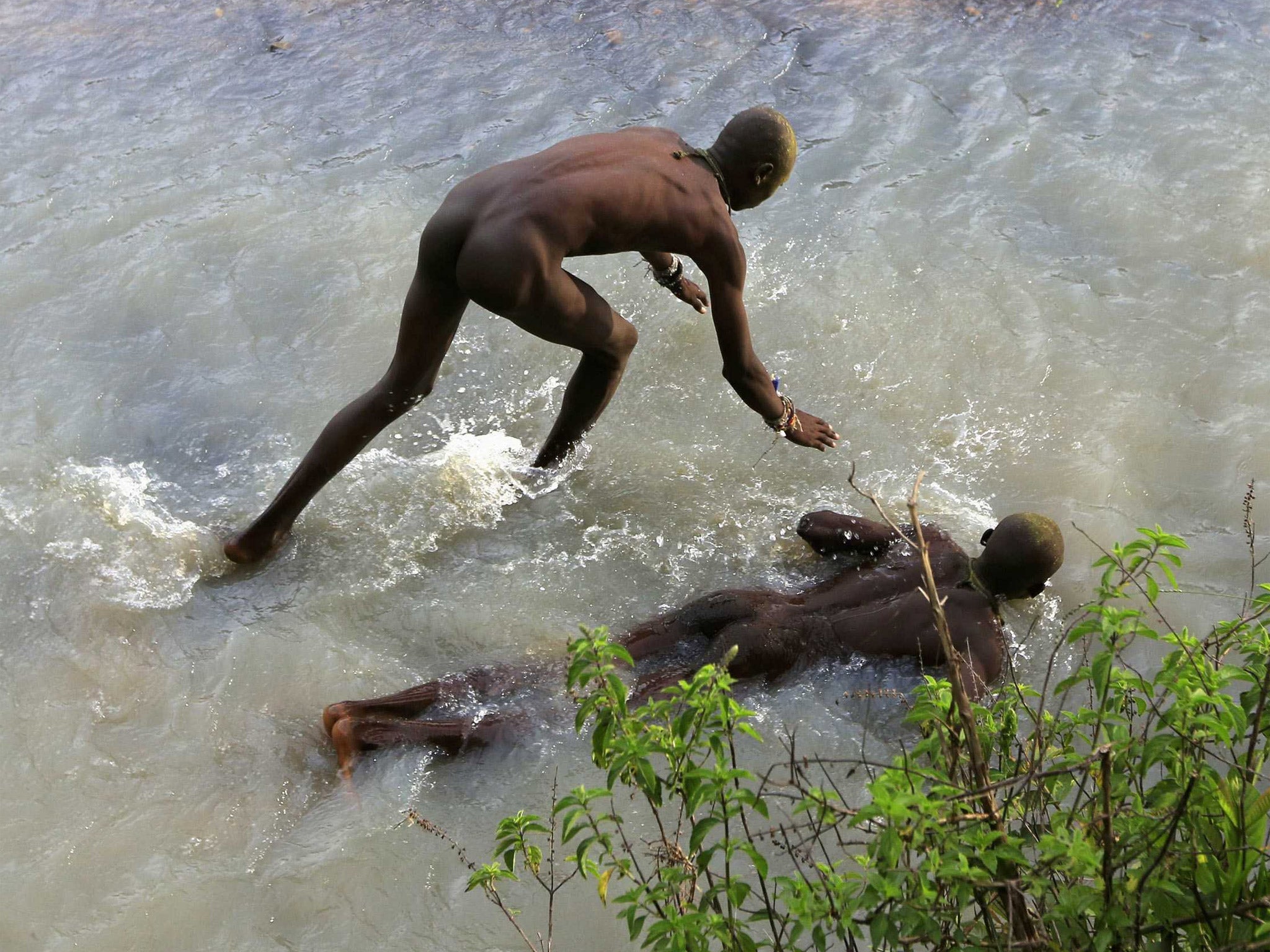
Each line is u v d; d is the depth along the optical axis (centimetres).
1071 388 492
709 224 385
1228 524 429
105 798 332
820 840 301
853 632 375
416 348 401
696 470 464
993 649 364
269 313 541
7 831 321
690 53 748
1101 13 787
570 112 688
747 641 368
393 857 317
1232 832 209
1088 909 199
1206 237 575
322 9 809
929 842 201
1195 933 212
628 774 217
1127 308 536
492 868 250
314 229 591
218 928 299
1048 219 596
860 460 466
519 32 778
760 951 281
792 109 689
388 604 406
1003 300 542
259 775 341
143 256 569
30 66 734
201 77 725
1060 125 666
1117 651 221
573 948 292
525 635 393
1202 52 736
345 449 409
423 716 357
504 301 374
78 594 398
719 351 521
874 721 355
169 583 407
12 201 606
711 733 225
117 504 434
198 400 496
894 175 631
